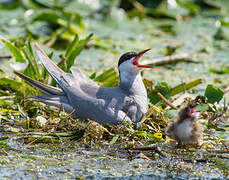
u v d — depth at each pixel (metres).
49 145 9.38
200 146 9.59
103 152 9.14
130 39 19.52
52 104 10.29
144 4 23.72
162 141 9.84
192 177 8.16
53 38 18.00
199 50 18.36
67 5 23.20
